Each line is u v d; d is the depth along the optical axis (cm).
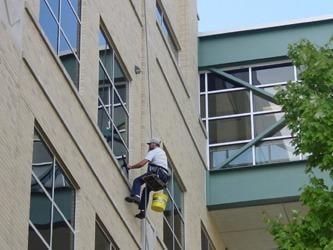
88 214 2559
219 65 4191
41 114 2358
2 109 2133
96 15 2866
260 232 4078
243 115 4119
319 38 4153
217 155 4066
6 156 2122
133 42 3180
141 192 2925
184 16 4041
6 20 2217
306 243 2258
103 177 2700
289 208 3944
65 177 2473
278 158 4000
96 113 2756
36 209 2292
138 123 3103
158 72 3391
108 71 2938
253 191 3919
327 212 2275
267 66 4191
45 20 2517
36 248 2262
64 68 2531
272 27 4206
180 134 3616
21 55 2283
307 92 2434
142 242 2923
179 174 3541
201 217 3825
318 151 2359
